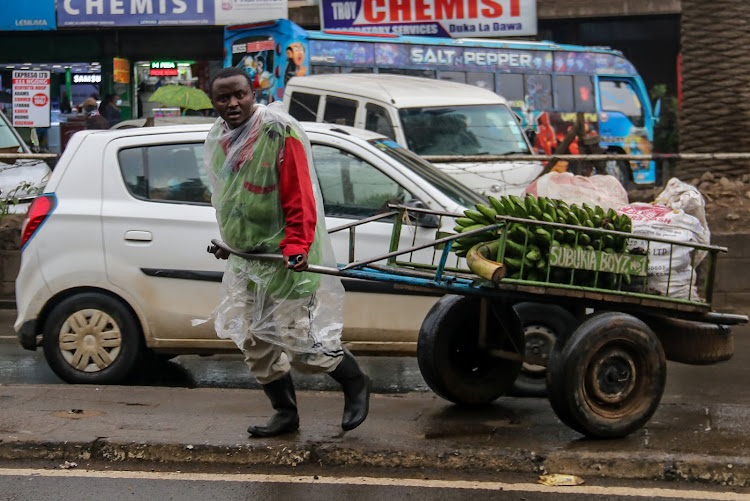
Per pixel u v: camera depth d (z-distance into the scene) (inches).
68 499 180.7
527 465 196.5
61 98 835.4
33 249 273.4
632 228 224.8
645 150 764.6
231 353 280.5
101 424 217.6
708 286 221.8
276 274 195.5
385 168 274.7
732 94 476.1
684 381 300.8
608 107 745.6
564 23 904.9
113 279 271.1
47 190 277.3
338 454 200.8
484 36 712.4
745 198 457.4
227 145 193.8
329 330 201.9
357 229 269.7
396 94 499.2
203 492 184.9
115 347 273.1
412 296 272.2
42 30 786.2
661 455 196.2
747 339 370.6
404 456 199.3
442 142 497.4
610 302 213.5
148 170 276.7
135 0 724.7
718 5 474.3
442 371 233.6
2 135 537.0
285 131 191.5
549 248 203.3
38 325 274.8
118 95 756.6
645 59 918.4
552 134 705.6
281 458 201.3
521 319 259.6
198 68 847.7
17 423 217.6
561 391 205.0
